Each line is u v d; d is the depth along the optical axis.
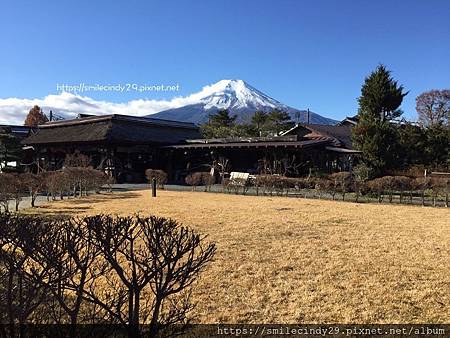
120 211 13.02
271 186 20.44
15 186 13.53
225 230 9.56
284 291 5.49
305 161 25.31
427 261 7.01
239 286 5.64
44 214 12.19
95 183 19.81
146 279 3.09
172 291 3.13
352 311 4.84
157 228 3.10
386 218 11.98
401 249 7.88
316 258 7.13
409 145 25.75
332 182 18.77
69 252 2.92
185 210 13.32
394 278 6.07
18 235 2.90
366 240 8.68
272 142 25.59
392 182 17.31
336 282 5.88
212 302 5.05
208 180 22.92
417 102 48.59
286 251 7.60
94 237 3.09
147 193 20.84
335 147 27.52
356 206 15.22
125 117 33.03
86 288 4.67
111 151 30.36
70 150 33.78
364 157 23.11
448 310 4.88
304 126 33.03
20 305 2.92
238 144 26.34
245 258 7.05
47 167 34.47
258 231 9.49
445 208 14.95
